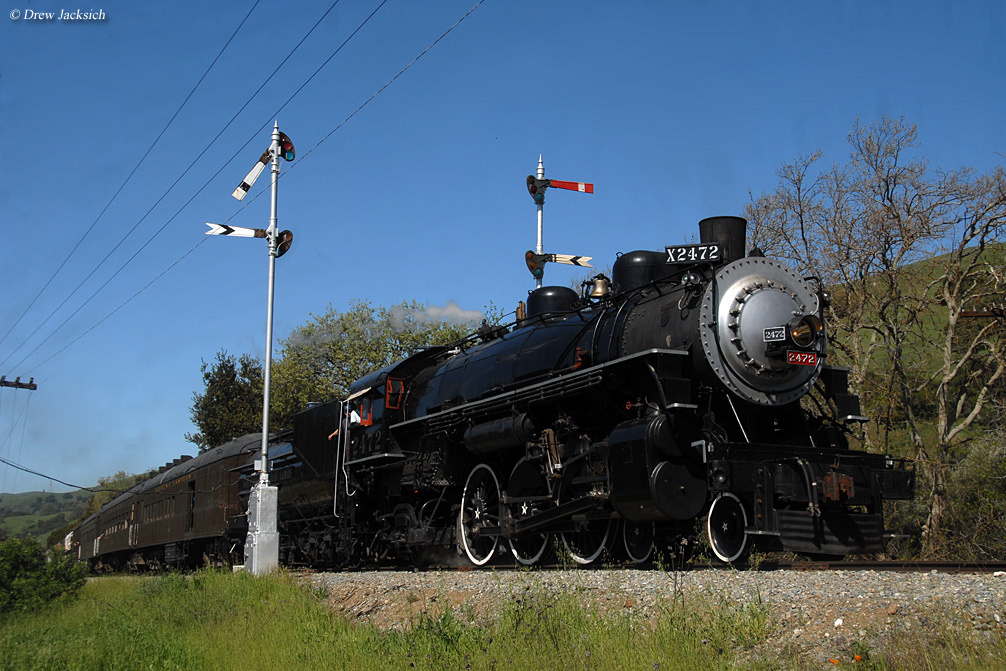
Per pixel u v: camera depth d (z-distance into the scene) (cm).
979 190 2019
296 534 2241
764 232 2459
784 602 695
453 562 1636
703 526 1073
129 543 3503
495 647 768
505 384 1400
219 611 1380
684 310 1120
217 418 4084
